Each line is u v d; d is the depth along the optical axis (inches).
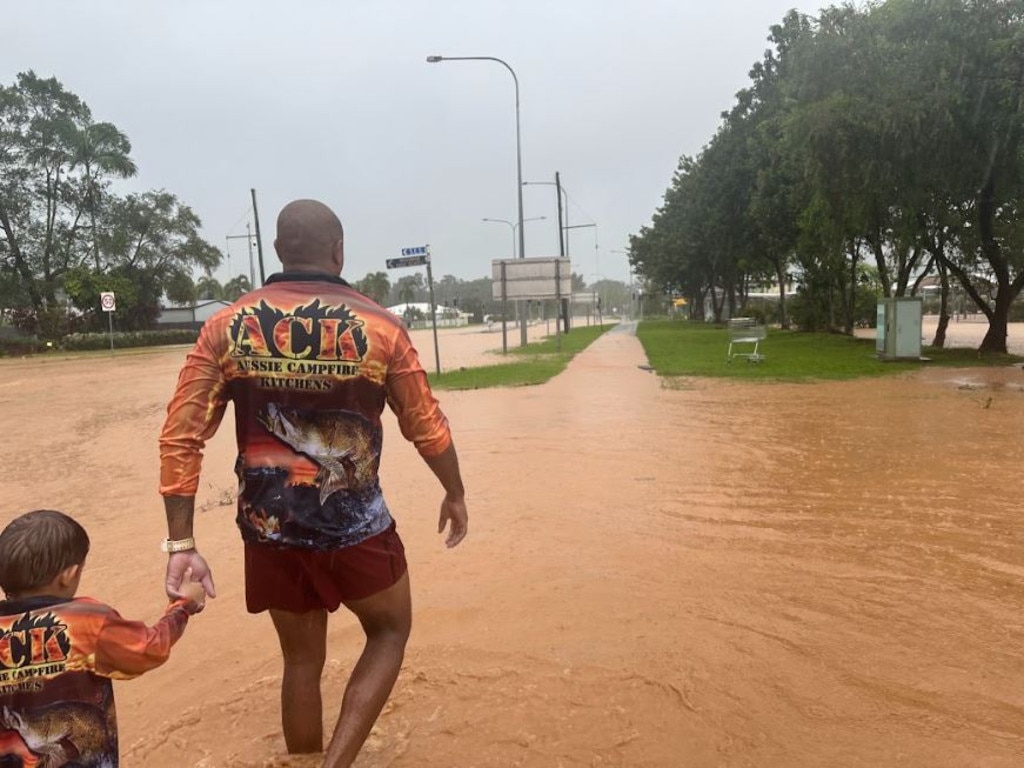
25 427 518.9
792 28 1310.3
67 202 2251.5
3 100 2080.5
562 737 117.1
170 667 151.0
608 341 1354.6
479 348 1301.7
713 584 177.9
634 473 294.2
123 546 231.5
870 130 760.3
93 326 2297.0
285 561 95.5
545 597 173.5
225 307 95.9
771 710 123.1
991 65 709.3
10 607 85.0
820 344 1094.4
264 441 93.6
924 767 107.1
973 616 156.2
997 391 509.7
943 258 884.6
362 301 96.6
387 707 127.1
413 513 248.7
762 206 1300.4
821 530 216.4
